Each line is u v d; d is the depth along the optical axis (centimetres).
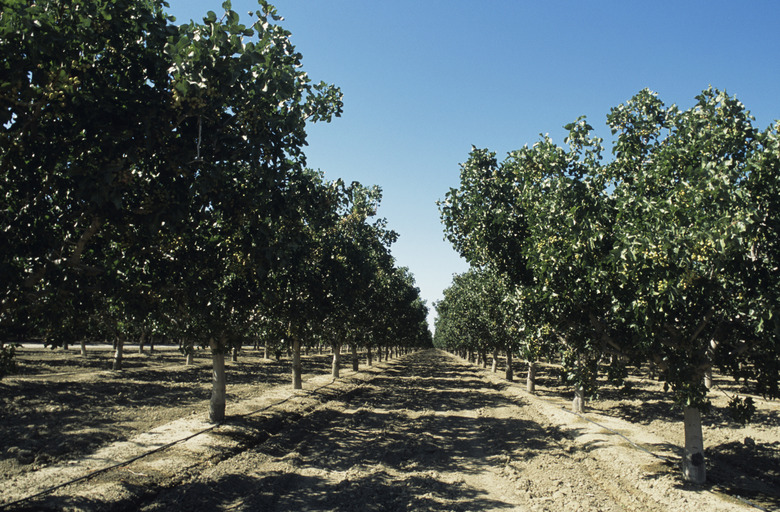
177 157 826
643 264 979
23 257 860
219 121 898
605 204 1250
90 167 777
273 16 911
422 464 1379
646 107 1364
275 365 4822
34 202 812
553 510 1007
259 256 998
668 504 1048
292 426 1850
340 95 1152
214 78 812
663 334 1212
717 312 1152
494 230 1669
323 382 3262
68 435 1441
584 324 1313
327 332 3219
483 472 1310
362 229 2919
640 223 1059
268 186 947
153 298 1000
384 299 4306
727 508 993
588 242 1128
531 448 1602
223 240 1106
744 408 1181
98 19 766
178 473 1169
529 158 1430
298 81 1034
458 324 5706
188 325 1622
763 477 1309
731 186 971
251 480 1180
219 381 1741
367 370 4769
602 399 2766
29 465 1155
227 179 1029
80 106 761
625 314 1103
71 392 2292
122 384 2689
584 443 1642
